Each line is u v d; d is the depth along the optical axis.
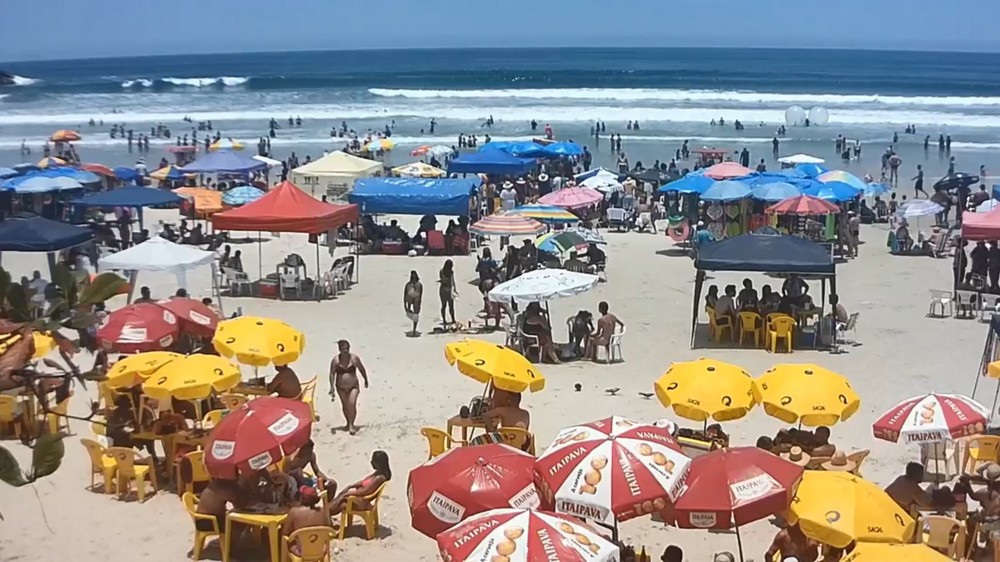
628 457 8.68
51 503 11.94
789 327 19.17
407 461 13.41
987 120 69.06
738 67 152.62
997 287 22.61
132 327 14.35
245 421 10.23
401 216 37.50
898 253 29.84
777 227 30.61
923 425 11.16
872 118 71.50
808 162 39.62
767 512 8.34
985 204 28.08
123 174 38.09
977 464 12.92
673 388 12.00
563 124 69.44
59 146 51.34
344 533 11.13
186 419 14.11
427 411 15.54
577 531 7.61
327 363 18.33
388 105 83.44
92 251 26.72
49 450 3.33
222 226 24.58
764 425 15.10
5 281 3.46
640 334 20.72
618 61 177.50
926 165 49.09
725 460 8.73
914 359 18.59
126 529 11.22
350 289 25.05
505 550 7.29
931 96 91.31
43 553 10.57
